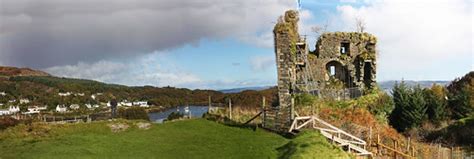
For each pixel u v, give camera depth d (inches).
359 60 2239.2
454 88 3004.4
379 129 1642.5
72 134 1336.1
